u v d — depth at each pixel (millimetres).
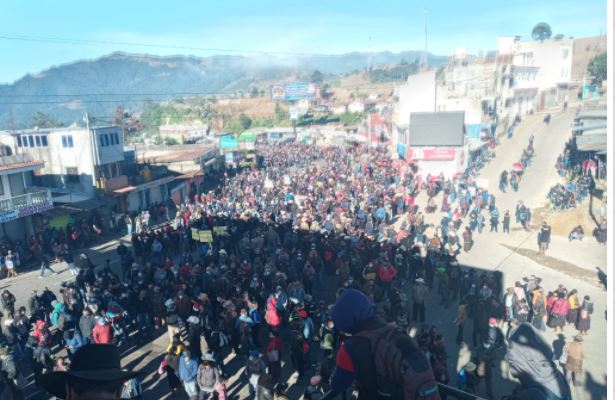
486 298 16594
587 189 30812
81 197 38844
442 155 47906
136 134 109562
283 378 15750
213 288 19203
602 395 12836
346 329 2117
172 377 14719
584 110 43125
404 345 1943
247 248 25703
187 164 54281
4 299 19406
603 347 15023
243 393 14961
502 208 33969
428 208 36250
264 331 18922
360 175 47625
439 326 18672
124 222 38219
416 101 59469
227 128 152250
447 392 2580
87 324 16500
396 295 17641
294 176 50000
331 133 103625
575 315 16172
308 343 15625
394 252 23406
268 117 159375
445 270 20344
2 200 29750
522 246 26844
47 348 14906
